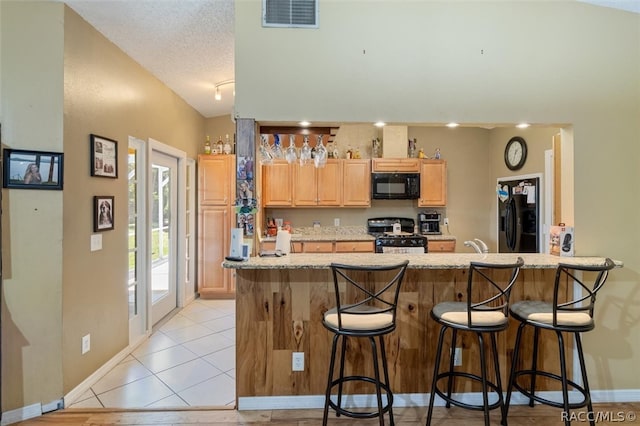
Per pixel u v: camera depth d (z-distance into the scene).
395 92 2.55
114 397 2.55
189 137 4.72
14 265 2.27
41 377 2.34
